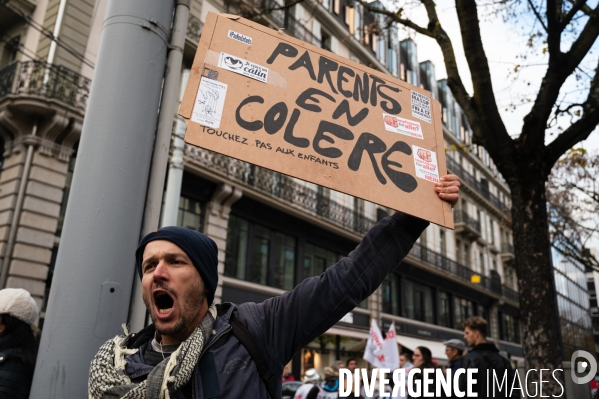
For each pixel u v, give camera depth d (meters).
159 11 2.35
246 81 1.67
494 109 4.88
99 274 1.92
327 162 1.64
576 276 33.62
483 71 4.91
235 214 14.42
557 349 4.24
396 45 26.62
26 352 2.13
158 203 2.25
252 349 1.31
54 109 10.09
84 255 1.93
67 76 10.84
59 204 10.35
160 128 2.34
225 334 1.32
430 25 5.76
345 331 17.91
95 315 1.88
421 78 31.31
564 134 4.81
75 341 1.84
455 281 26.25
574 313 30.14
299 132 1.65
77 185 2.03
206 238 1.41
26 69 10.68
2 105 10.20
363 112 1.81
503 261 34.53
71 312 1.87
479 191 32.19
